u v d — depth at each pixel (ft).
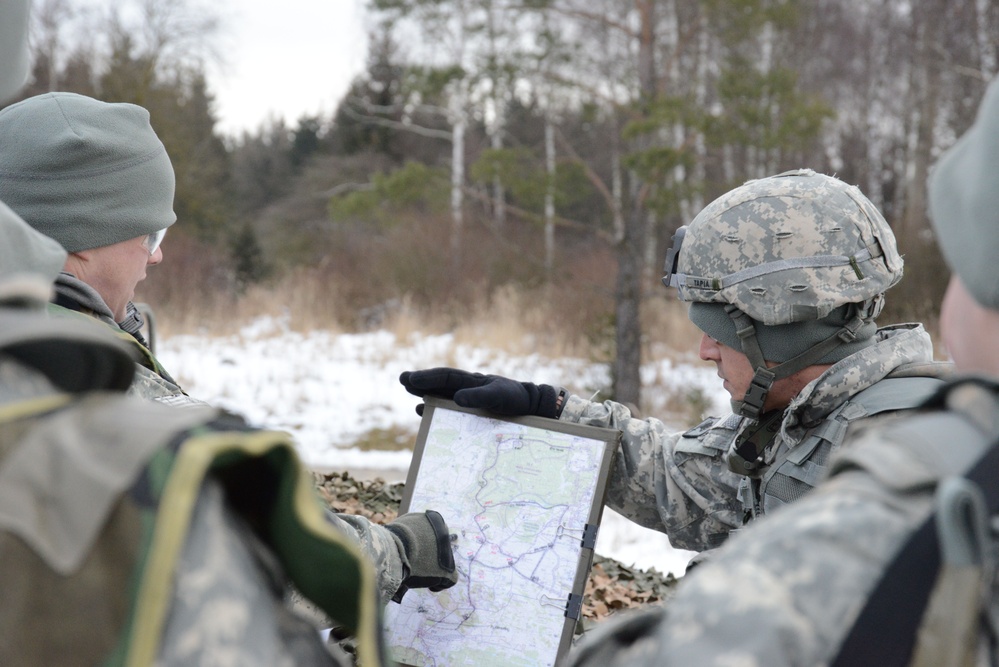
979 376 3.27
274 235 83.05
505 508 7.28
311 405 33.12
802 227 6.59
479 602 7.10
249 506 3.11
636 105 32.89
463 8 34.32
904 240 53.93
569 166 34.42
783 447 6.67
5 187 6.84
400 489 13.93
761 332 6.71
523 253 40.86
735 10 31.12
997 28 65.21
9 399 2.91
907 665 2.84
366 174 86.48
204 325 45.19
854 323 6.61
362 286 52.54
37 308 3.18
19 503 2.70
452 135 57.57
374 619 3.00
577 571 7.01
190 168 77.00
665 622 3.13
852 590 2.93
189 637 2.65
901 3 74.33
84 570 2.65
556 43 33.78
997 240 3.18
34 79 69.26
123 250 7.13
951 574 2.84
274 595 3.00
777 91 30.81
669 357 40.52
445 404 7.72
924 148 65.67
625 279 34.12
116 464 2.76
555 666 6.84
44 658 2.61
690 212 42.27
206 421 3.01
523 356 40.04
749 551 3.11
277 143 121.70
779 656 2.86
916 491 3.08
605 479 7.19
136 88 67.62
